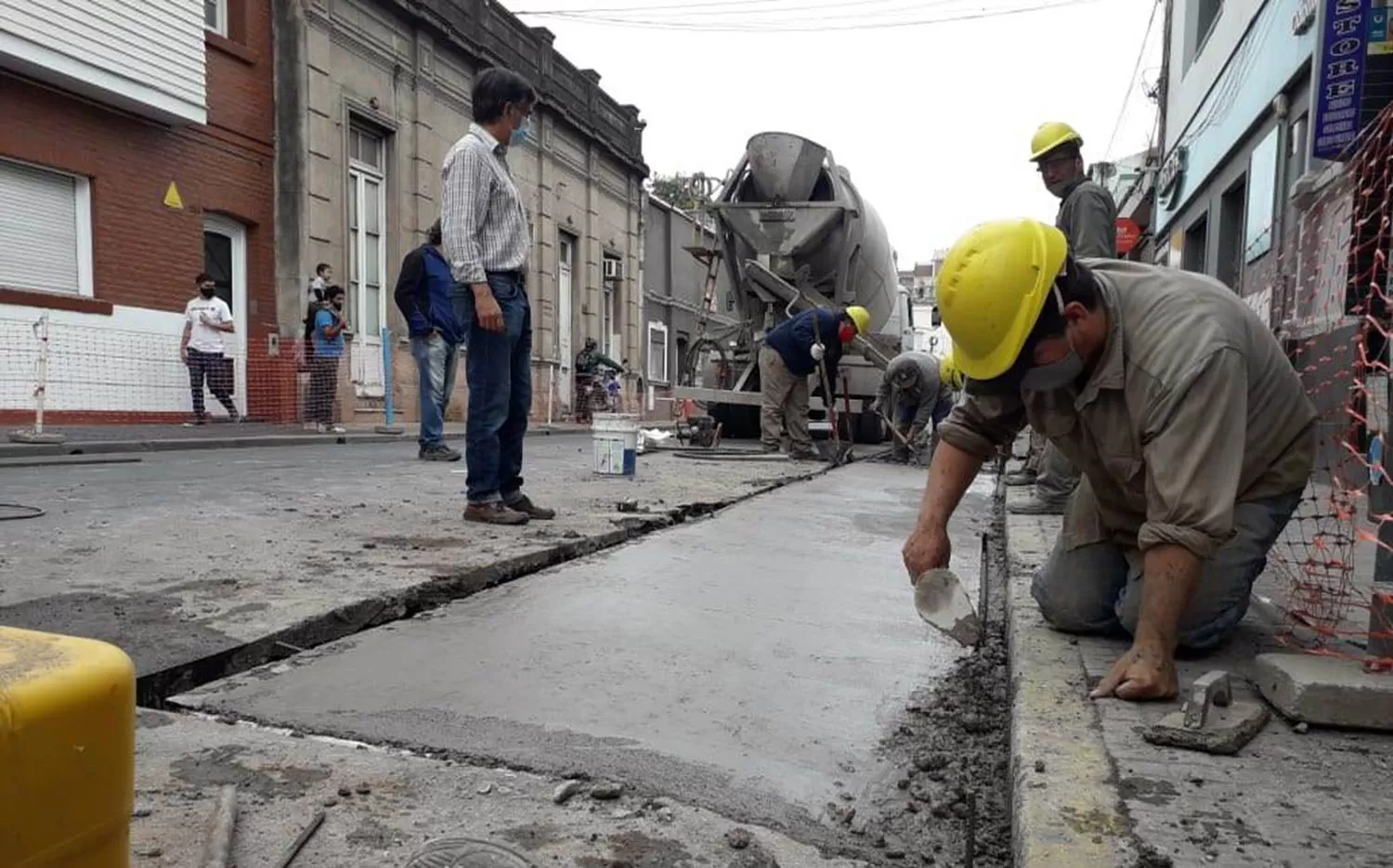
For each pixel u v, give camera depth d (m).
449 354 7.69
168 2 10.00
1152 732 1.80
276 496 5.11
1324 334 4.25
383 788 1.69
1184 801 1.56
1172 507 2.00
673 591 3.30
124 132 10.07
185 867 1.37
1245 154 9.27
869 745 2.05
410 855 1.46
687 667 2.49
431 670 2.38
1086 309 2.03
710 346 10.68
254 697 2.16
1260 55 8.54
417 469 6.90
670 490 5.89
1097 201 4.45
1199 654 2.40
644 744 1.97
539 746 1.93
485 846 1.49
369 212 13.59
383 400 13.71
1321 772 1.69
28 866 0.80
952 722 2.21
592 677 2.38
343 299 12.30
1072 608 2.55
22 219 9.27
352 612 2.75
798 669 2.53
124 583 2.95
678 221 26.44
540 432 14.59
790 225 10.08
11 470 6.23
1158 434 2.02
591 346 19.27
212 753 1.81
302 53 11.84
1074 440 2.33
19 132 9.05
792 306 10.16
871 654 2.70
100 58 9.30
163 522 4.10
